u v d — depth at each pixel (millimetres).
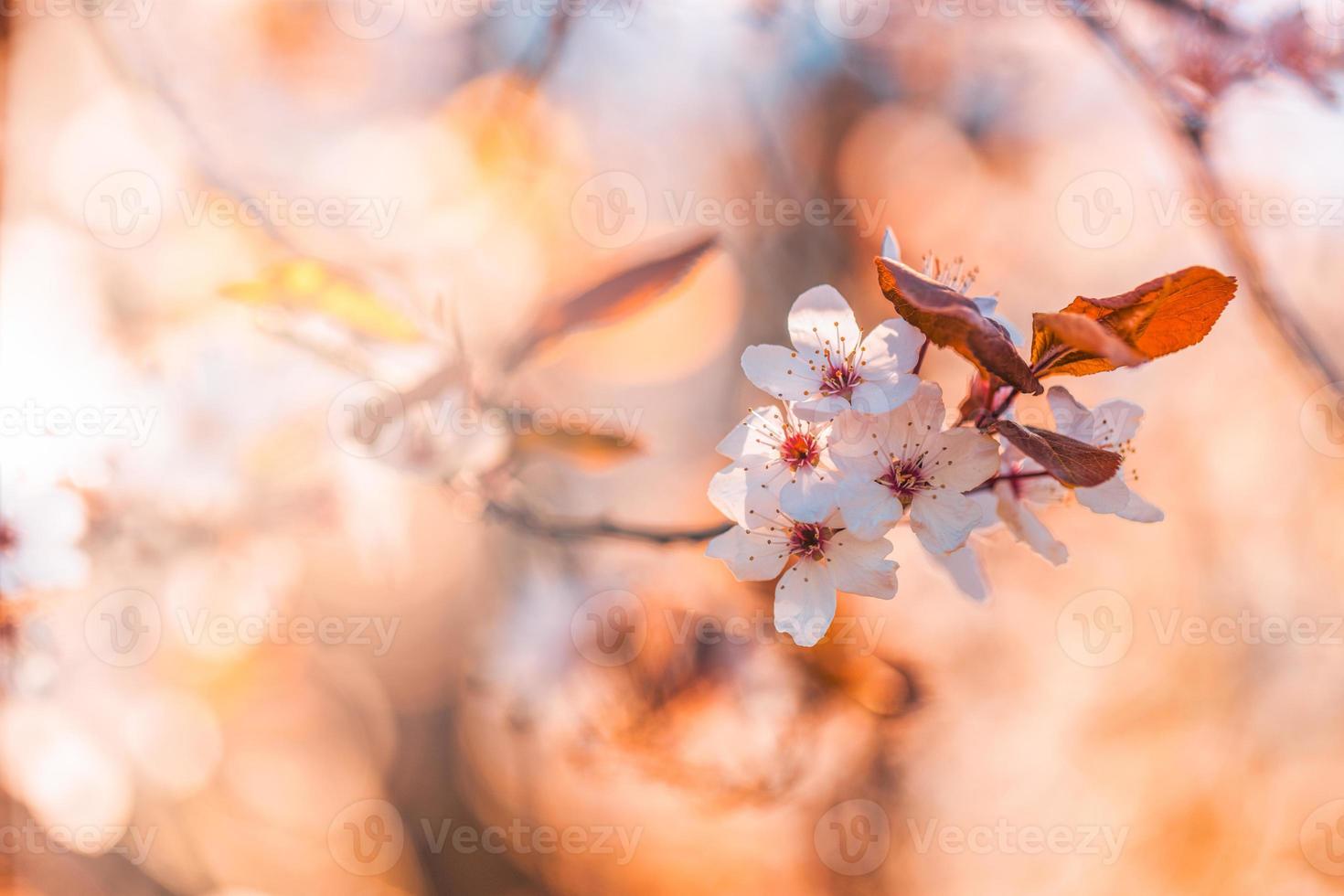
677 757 473
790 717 468
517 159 688
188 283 511
